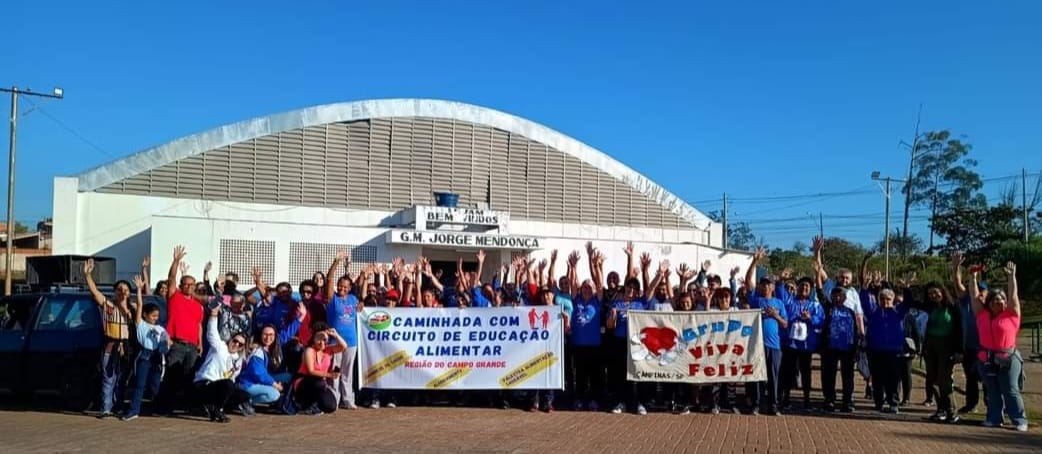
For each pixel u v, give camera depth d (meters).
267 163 33.06
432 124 35.97
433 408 12.91
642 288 14.72
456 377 12.91
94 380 12.49
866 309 13.72
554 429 10.95
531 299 14.20
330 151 34.09
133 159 31.36
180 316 12.14
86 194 30.67
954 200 67.12
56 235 30.27
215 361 11.61
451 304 14.20
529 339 12.80
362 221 34.31
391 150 35.19
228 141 32.53
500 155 37.34
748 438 10.40
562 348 12.70
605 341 12.88
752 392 12.67
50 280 21.34
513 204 37.38
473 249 33.34
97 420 11.56
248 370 12.09
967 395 12.66
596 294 13.27
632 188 40.25
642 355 12.48
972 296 11.77
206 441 9.99
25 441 9.88
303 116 33.69
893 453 9.60
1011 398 11.37
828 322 12.91
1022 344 31.28
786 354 12.98
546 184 38.22
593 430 10.88
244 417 11.91
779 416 12.26
